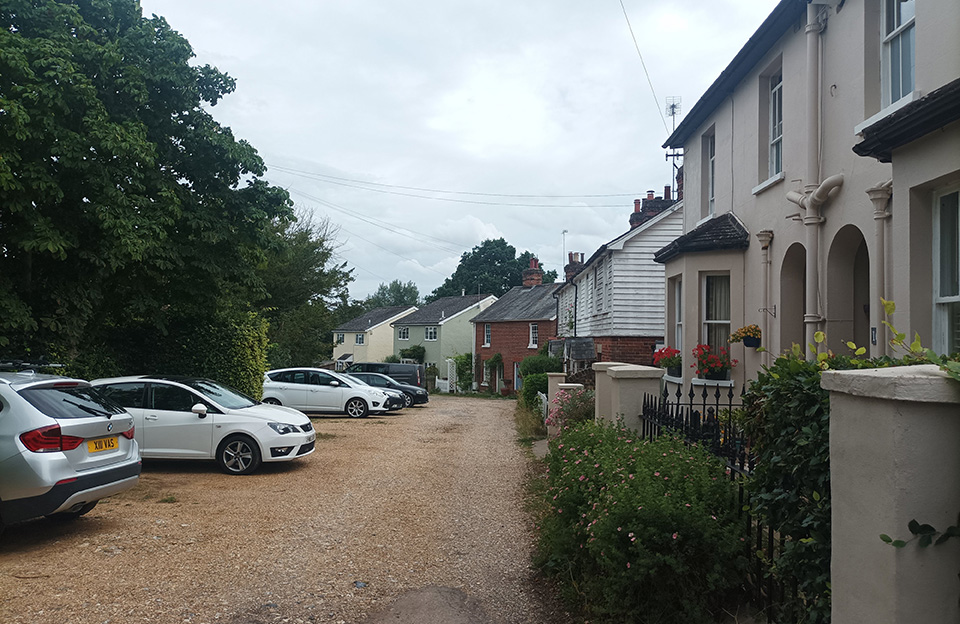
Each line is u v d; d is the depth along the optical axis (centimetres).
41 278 1122
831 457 245
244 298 1634
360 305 3747
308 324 3231
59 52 974
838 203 838
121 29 1168
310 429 1162
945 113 538
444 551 662
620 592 441
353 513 816
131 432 752
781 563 330
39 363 895
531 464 1224
